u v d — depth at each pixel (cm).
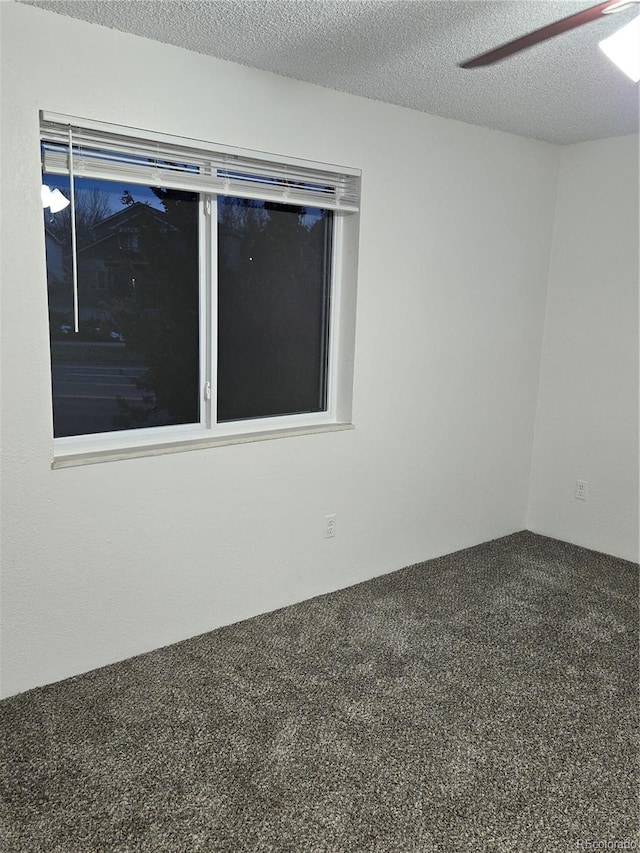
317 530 307
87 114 213
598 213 355
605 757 206
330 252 306
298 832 174
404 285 317
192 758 200
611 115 303
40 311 213
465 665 255
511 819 180
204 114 239
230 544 277
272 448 283
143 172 234
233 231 274
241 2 191
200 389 278
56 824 175
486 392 368
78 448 243
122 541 245
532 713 227
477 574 343
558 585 331
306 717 221
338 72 251
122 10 199
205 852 167
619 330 355
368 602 308
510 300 366
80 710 221
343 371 314
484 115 307
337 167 281
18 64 197
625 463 362
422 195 314
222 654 259
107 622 246
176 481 255
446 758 204
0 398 210
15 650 226
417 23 204
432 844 172
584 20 144
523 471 402
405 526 347
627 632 284
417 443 341
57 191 225
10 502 217
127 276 249
